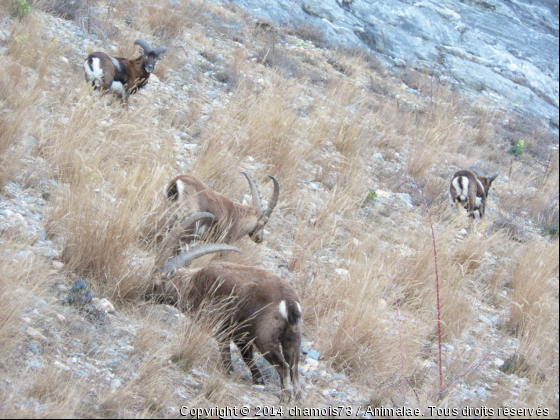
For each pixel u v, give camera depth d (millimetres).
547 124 79688
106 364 18453
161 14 56469
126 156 31156
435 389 22188
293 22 74875
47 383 16344
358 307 23859
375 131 53125
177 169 32719
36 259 21281
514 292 33719
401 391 21500
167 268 21047
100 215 22781
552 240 45688
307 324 24562
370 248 32375
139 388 17812
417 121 60406
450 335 27656
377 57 76562
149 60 39156
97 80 36781
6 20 43531
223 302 19953
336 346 23062
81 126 30922
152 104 41031
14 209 24781
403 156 51375
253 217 28000
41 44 41031
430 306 28766
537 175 59875
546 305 32125
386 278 27703
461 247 35406
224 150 34750
